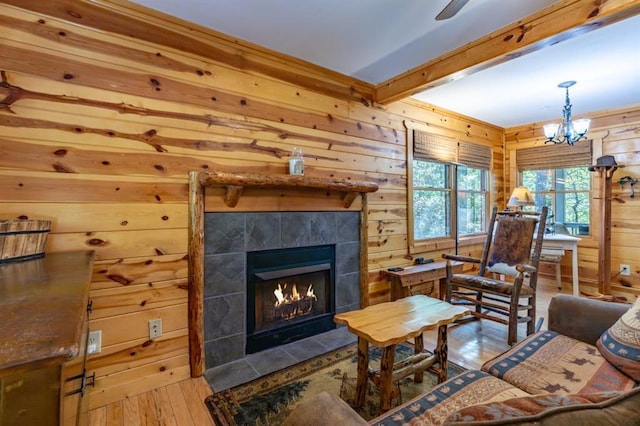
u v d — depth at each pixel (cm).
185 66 215
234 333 231
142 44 200
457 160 420
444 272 350
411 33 228
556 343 169
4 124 164
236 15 206
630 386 128
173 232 210
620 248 398
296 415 90
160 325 204
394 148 345
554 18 196
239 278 234
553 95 353
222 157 230
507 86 327
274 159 256
